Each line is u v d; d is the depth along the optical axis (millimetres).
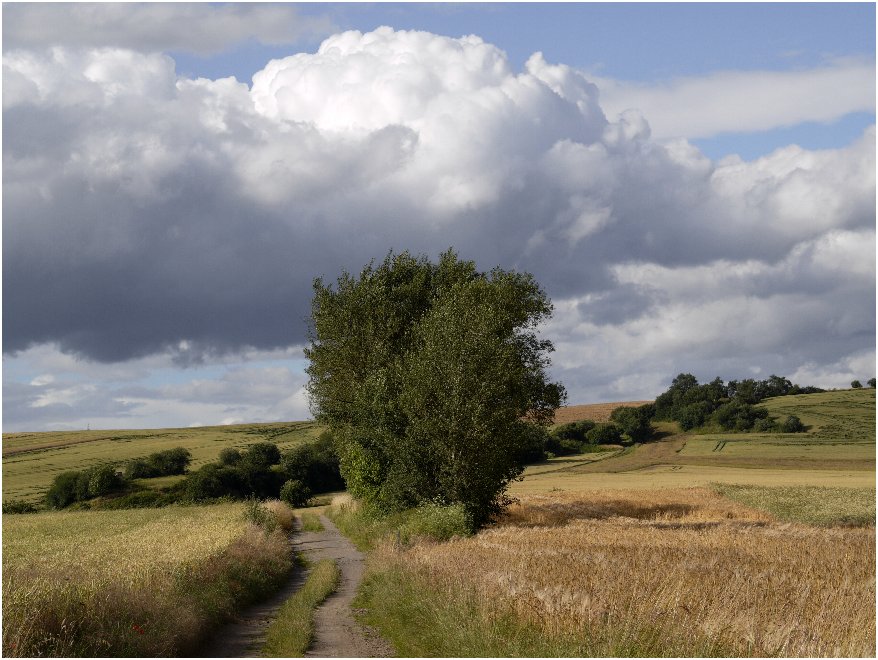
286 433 183250
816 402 187875
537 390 45406
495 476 40094
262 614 21406
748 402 192125
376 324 51094
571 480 107125
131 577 18844
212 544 29000
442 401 39656
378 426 42750
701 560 21344
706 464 129625
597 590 15820
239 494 105000
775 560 22094
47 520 64812
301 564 35031
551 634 13844
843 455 133500
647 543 28359
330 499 104500
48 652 12555
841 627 13289
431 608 17328
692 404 175250
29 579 16156
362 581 26141
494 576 17953
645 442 162875
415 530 36562
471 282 47531
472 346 39906
